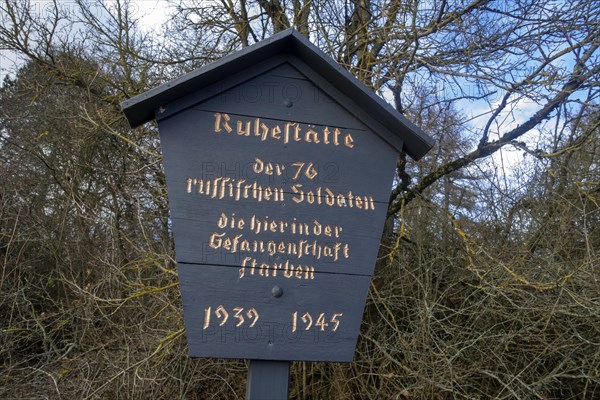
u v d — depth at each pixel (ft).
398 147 8.04
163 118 7.48
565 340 13.00
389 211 16.96
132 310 15.80
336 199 7.66
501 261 13.98
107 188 20.22
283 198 7.52
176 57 21.45
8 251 18.53
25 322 17.22
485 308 13.53
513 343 13.88
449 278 15.60
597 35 15.62
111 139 21.04
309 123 7.89
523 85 15.29
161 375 14.25
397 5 16.49
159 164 18.40
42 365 15.56
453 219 15.16
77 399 14.02
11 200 21.21
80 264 19.34
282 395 7.08
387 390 14.19
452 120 17.83
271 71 7.97
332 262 7.41
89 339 16.11
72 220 20.40
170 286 14.25
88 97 21.42
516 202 16.65
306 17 18.66
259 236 7.30
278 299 7.16
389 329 15.11
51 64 21.74
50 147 23.34
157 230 17.75
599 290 12.70
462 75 15.21
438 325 14.57
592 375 13.21
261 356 6.94
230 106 7.71
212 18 20.71
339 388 14.49
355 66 16.67
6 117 23.73
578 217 15.70
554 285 12.85
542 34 15.99
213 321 6.91
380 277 15.74
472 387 14.03
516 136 16.71
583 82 16.05
